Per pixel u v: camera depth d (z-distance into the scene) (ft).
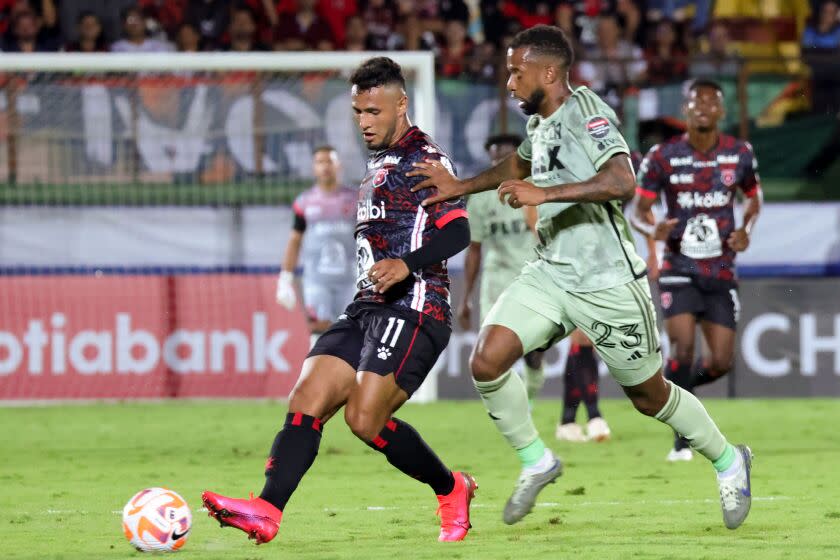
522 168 66.44
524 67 62.85
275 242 162.40
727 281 100.22
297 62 149.38
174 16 190.60
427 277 59.06
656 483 85.46
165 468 97.25
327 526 66.95
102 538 63.05
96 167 164.14
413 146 59.00
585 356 115.44
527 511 62.69
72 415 143.84
